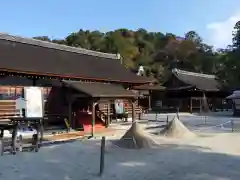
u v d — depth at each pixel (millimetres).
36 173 9625
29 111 15914
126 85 28578
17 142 13922
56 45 26500
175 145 15094
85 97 19984
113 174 9516
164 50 84500
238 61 56906
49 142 15461
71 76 21594
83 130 21078
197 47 88875
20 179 8922
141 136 14961
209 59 77000
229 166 10523
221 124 25078
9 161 11281
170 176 9195
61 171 9898
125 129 22484
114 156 12406
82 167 10477
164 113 44406
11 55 20625
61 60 24625
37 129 13984
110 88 22984
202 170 9953
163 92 50812
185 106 48344
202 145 15086
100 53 31188
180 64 79125
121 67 31531
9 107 18922
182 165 10719
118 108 27156
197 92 48594
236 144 15367
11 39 22922
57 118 21641
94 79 23531
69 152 13297
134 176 9250
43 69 20281
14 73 18641
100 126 23562
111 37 81250
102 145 9648
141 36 95562
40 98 16688
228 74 58156
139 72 50250
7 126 13148
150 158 11977
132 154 12836
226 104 54000
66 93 21969
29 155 12469
